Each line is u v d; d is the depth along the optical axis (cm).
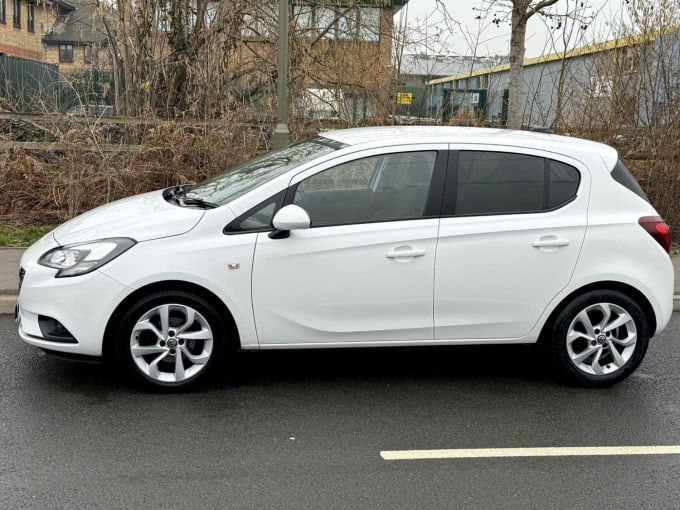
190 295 472
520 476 389
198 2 1301
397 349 601
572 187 512
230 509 346
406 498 362
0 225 981
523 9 1110
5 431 423
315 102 1213
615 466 404
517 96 1145
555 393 514
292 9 1320
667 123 1083
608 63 1148
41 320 468
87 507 344
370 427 446
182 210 491
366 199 491
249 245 471
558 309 515
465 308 498
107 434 423
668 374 561
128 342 471
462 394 507
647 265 515
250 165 562
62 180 1003
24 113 1077
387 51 1264
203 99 1192
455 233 490
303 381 521
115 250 462
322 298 482
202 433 429
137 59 1322
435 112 1253
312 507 350
